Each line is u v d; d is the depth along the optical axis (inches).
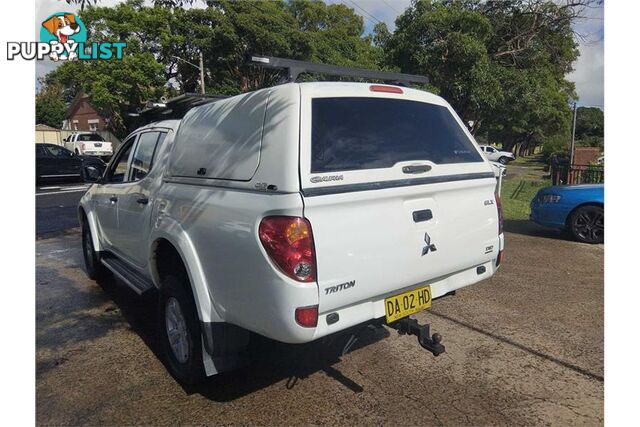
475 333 158.2
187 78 979.3
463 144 136.3
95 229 203.2
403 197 109.0
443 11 639.8
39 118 1895.9
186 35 901.2
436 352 109.3
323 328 96.3
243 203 99.8
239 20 795.4
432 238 115.6
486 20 639.1
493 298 192.4
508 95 691.4
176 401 119.6
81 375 133.1
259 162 100.3
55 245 303.7
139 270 165.5
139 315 179.2
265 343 141.1
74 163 697.0
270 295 93.4
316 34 888.9
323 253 94.0
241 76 882.1
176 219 123.6
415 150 120.2
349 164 103.2
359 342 151.6
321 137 101.3
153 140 154.3
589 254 263.7
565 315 173.6
